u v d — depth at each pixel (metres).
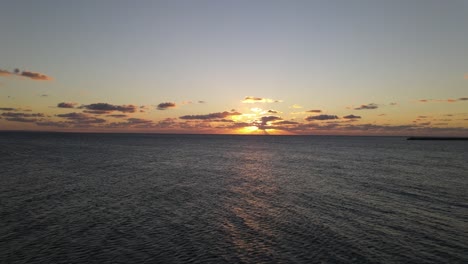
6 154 80.81
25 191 33.53
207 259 16.92
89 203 28.78
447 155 94.94
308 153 102.56
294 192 35.41
